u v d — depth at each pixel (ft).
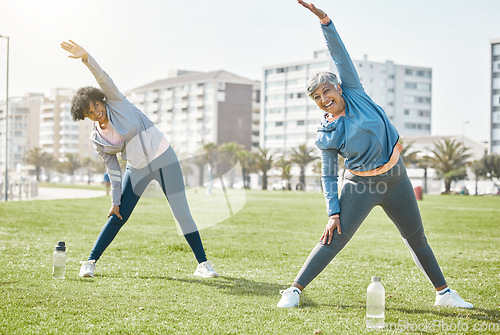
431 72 412.36
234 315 15.16
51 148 509.35
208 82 404.77
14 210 56.85
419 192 128.67
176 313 15.20
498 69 321.11
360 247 31.83
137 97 467.52
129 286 18.47
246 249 29.60
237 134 403.34
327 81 16.03
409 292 18.97
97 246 20.26
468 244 35.14
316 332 13.73
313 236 38.22
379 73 396.57
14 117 524.11
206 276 20.81
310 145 380.78
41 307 15.38
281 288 19.04
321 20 15.92
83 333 13.24
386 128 15.88
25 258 23.77
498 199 146.41
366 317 15.12
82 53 18.45
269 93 403.34
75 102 19.17
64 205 69.82
